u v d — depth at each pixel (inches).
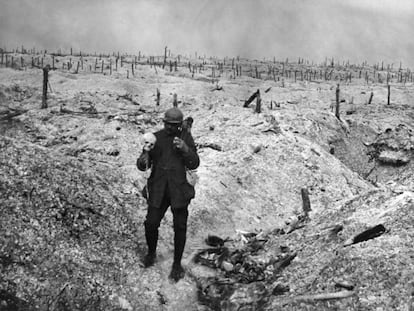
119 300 177.3
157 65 4072.3
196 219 263.0
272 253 221.6
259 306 178.1
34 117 679.1
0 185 204.7
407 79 4675.2
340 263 181.3
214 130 454.3
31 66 2997.0
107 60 4060.0
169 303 184.2
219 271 209.9
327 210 251.0
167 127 192.4
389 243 183.3
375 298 159.6
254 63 4798.2
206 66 4402.1
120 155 460.4
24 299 165.0
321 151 414.9
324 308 163.6
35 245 184.4
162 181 191.3
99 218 215.5
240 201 302.4
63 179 226.8
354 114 1227.9
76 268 182.2
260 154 370.9
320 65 5093.5
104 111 826.2
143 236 219.3
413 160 713.0
